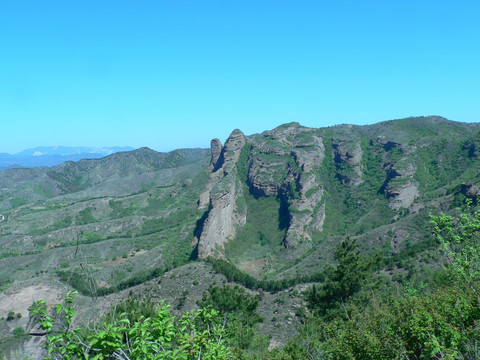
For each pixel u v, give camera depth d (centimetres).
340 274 4347
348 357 1777
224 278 7331
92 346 923
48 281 7588
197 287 7056
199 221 15825
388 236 10862
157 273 8138
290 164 18512
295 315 5712
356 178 18175
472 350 1291
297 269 11069
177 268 8019
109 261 14050
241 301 4141
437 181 16375
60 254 13850
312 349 2395
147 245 15150
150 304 2297
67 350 933
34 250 16025
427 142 18462
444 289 1836
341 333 1959
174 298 6769
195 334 1184
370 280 4356
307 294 4781
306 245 13938
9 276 12419
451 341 1330
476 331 1337
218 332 1295
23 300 6669
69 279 7800
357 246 11125
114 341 922
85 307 3872
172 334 1004
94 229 18738
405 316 1681
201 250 12288
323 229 15738
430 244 6750
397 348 1552
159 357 891
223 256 13188
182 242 14512
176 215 19900
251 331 3594
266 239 15688
